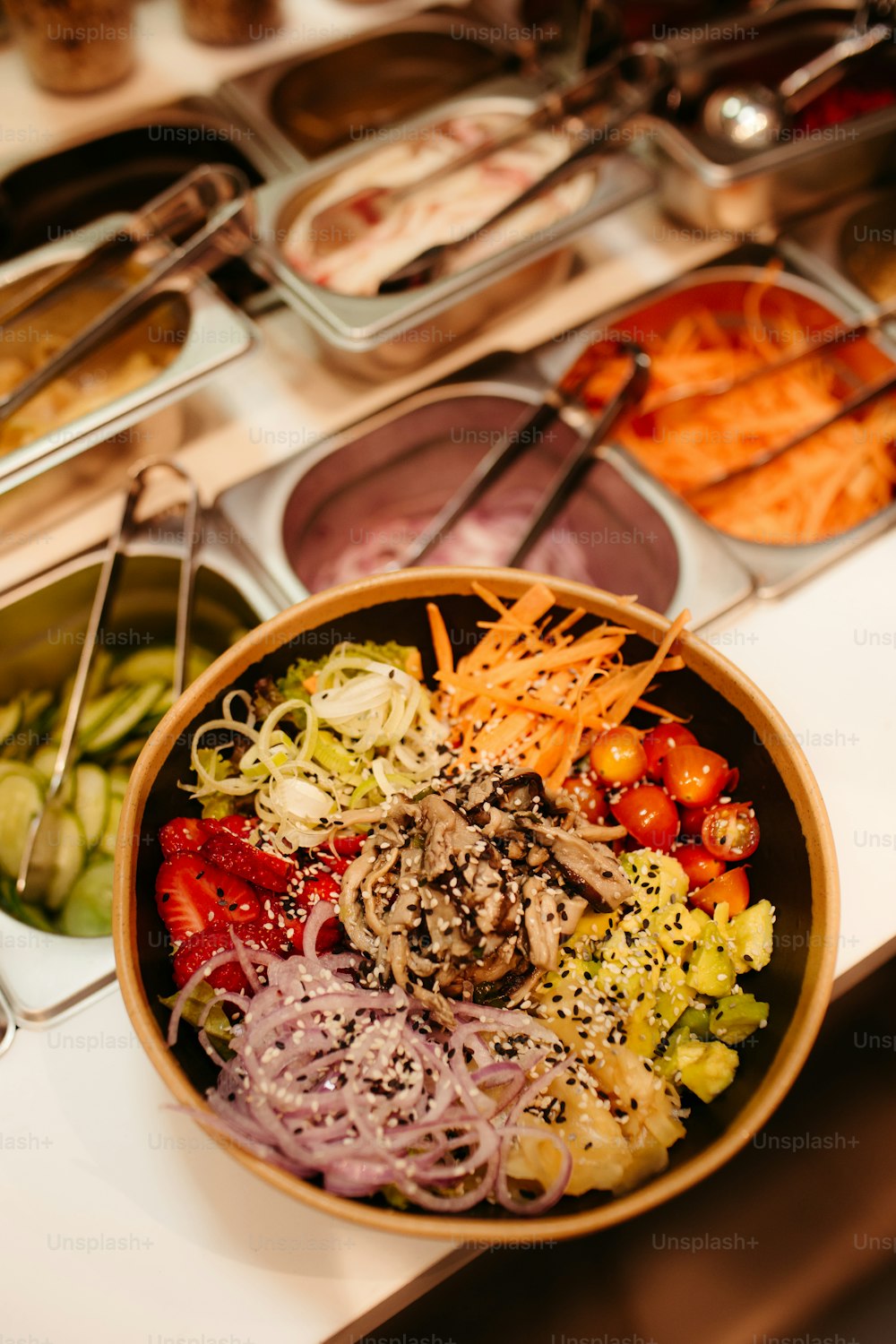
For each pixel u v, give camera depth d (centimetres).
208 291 61
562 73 73
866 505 67
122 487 61
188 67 75
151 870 46
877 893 52
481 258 63
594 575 65
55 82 73
